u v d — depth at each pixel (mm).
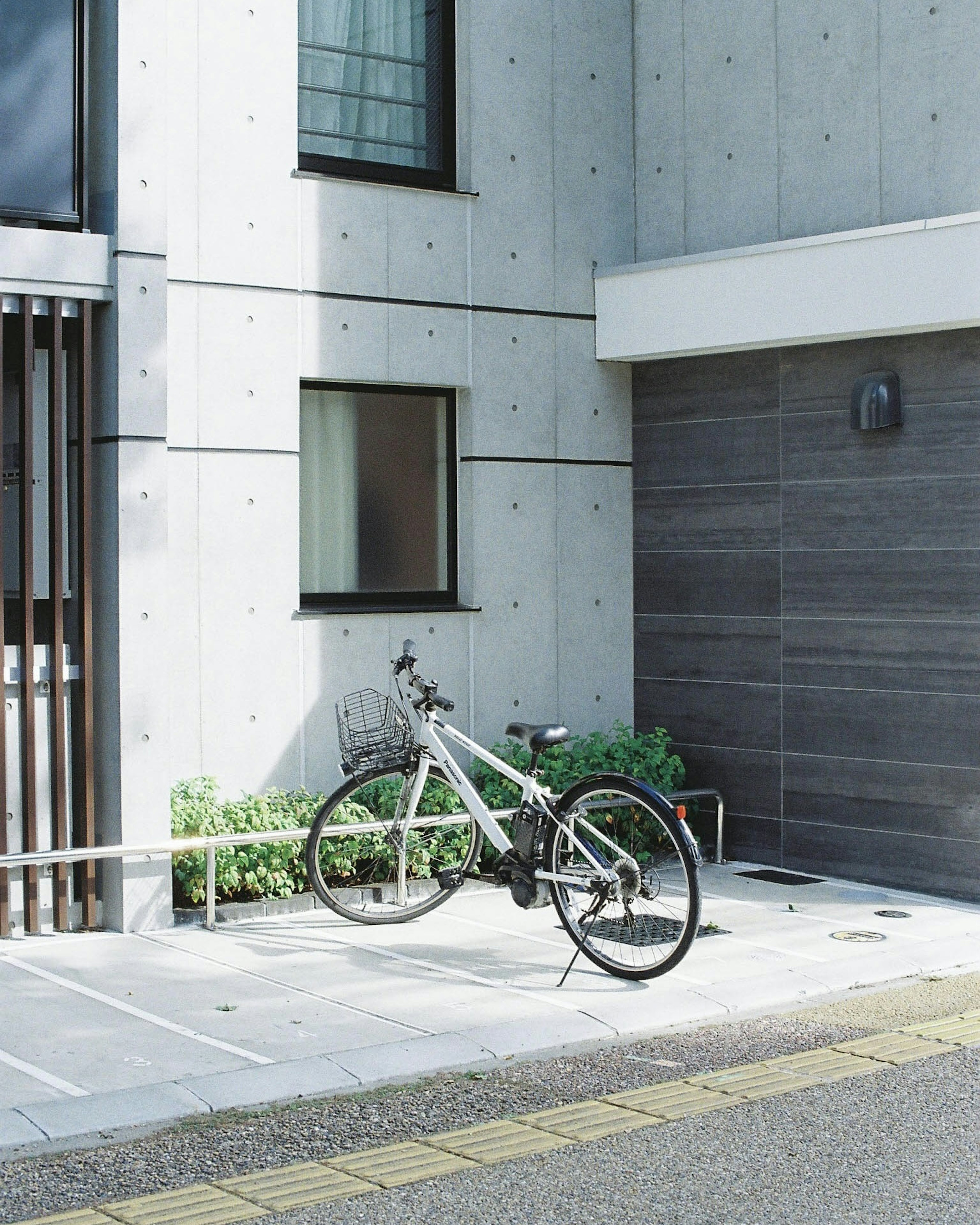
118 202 7211
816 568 8906
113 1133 4820
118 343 7234
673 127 9711
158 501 7367
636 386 9859
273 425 8594
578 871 6824
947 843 8328
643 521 9836
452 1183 4422
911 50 8477
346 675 8859
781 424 9062
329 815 7531
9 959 6809
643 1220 4152
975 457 8164
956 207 8297
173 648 8258
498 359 9414
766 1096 5199
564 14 9664
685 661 9609
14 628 7887
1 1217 4156
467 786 7266
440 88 9375
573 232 9695
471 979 6570
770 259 8711
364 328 8922
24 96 7090
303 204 8695
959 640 8266
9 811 7254
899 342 8477
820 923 7680
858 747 8727
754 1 9227
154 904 7371
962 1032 5977
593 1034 5879
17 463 7809
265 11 8555
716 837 9375
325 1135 4820
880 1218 4156
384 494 9242
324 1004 6164
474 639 9336
